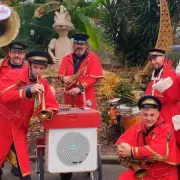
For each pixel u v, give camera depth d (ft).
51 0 40.37
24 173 17.06
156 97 16.65
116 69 40.22
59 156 16.51
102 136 25.12
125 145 14.87
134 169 14.98
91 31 39.75
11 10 28.14
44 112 16.15
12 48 19.48
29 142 24.62
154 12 41.27
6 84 16.63
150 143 14.96
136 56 42.52
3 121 17.08
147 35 41.29
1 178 20.20
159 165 15.08
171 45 34.45
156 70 19.13
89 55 21.13
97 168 17.12
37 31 40.75
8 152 17.33
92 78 20.88
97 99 28.53
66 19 34.27
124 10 42.19
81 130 16.53
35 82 16.80
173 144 15.03
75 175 20.85
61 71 21.38
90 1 42.27
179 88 17.33
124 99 24.57
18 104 17.02
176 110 17.51
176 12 41.86
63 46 34.04
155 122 15.11
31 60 16.52
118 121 24.16
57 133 16.43
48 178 20.63
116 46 43.27
